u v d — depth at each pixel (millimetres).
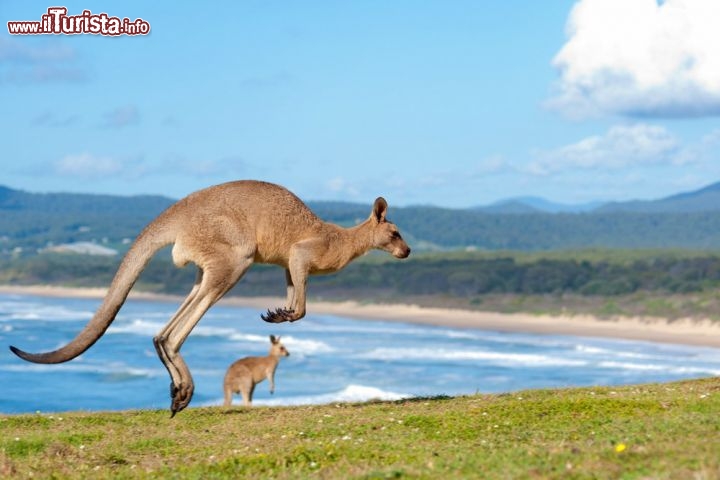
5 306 142125
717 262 140000
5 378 56500
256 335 91875
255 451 11648
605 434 10945
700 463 8156
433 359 69562
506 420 12656
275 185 14375
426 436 11891
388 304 142250
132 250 13430
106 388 52844
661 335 96875
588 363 67688
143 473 10516
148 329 96875
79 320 107562
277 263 14562
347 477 9086
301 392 50031
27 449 12648
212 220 13641
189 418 15484
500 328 108312
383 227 15211
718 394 14094
